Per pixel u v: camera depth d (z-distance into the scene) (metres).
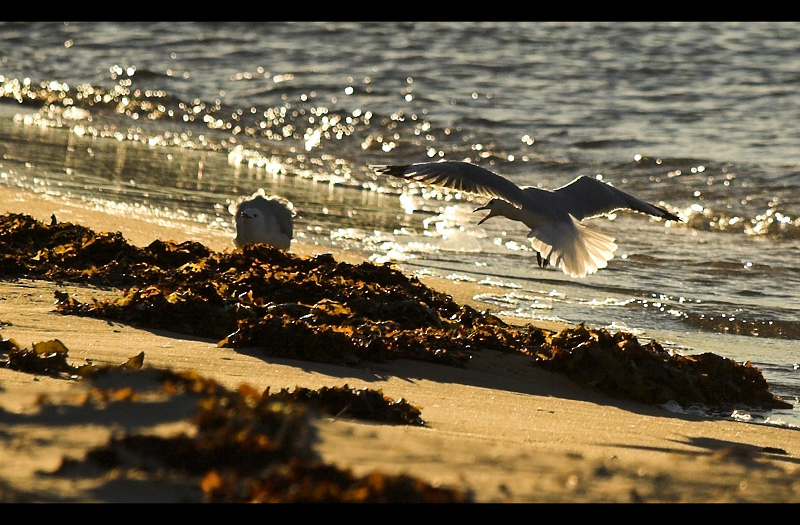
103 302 23.52
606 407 20.58
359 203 46.19
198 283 24.55
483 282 34.25
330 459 12.13
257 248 29.00
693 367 23.19
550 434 17.08
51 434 11.63
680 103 64.88
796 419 21.70
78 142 54.47
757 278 36.16
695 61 74.75
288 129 60.66
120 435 11.45
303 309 23.98
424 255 37.69
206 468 11.10
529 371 22.64
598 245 17.98
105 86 68.56
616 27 84.00
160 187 45.56
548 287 34.03
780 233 42.97
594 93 67.69
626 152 54.97
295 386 17.94
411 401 18.77
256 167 52.22
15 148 51.59
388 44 80.56
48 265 27.83
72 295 25.17
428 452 13.16
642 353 22.83
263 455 11.45
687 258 38.69
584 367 22.47
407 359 22.19
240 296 24.23
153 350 20.30
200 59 77.00
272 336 21.25
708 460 14.27
